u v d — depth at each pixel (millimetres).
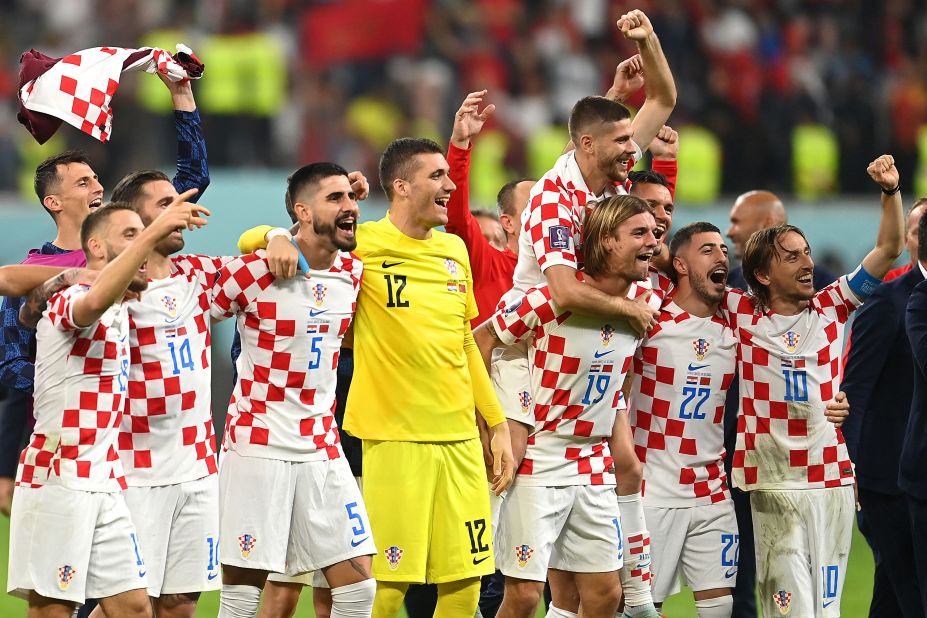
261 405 17984
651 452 20109
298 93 53375
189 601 17859
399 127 53969
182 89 20297
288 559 18219
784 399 19688
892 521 19953
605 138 18453
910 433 18703
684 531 20000
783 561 19641
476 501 18531
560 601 19516
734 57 57531
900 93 58875
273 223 45469
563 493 18719
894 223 19688
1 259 42781
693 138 52875
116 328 16391
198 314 17844
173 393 17438
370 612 18000
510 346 19125
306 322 17891
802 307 19828
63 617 16281
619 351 18578
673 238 20250
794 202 50406
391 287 18312
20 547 16172
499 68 56656
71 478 16094
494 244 25016
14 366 18172
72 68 19234
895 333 19734
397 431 18203
